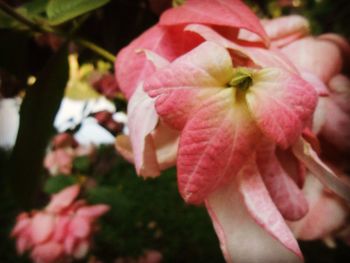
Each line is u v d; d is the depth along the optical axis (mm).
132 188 1648
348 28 647
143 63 236
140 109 213
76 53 462
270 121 192
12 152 353
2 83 494
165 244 1361
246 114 196
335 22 657
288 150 229
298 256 193
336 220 266
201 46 197
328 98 255
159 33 235
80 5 288
